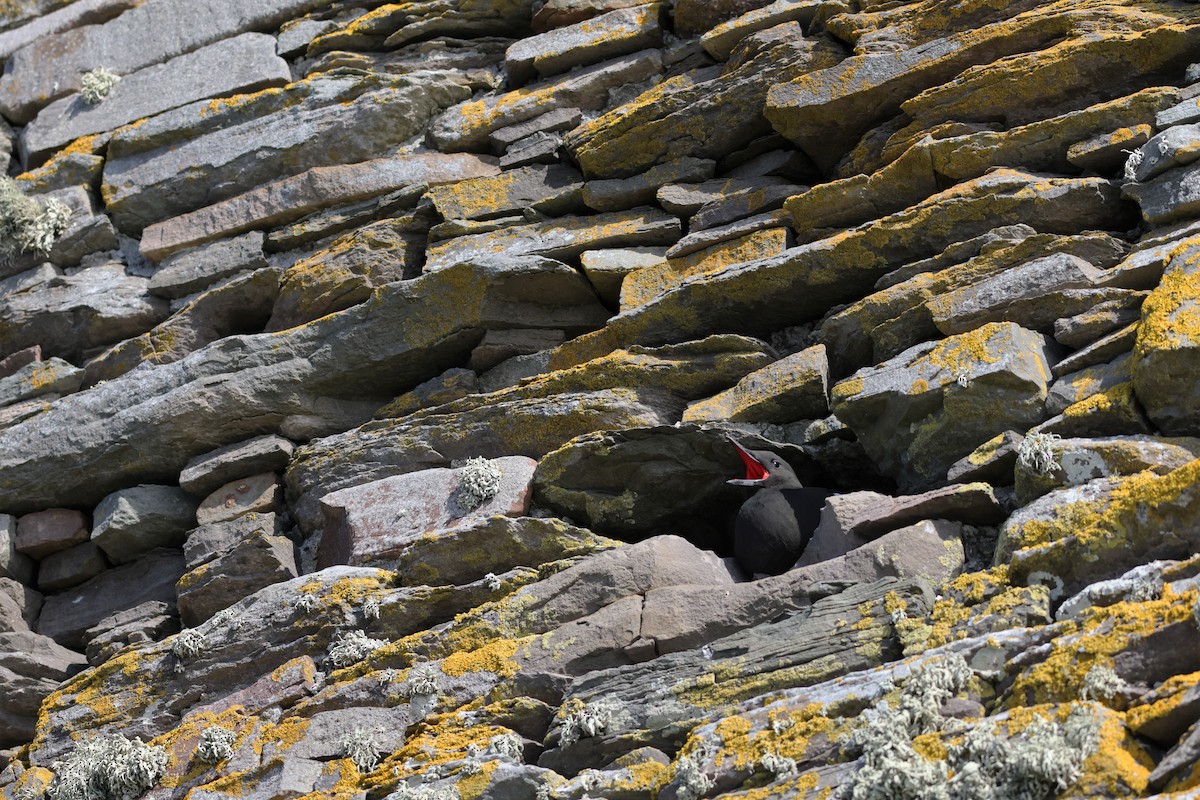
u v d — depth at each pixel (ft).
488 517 93.04
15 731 103.24
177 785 88.79
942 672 68.85
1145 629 65.31
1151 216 87.86
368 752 83.51
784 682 74.54
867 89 104.06
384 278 114.83
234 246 124.77
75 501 115.85
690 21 120.26
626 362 99.55
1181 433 77.77
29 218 131.34
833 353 95.91
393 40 132.57
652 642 81.15
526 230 112.78
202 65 138.62
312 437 112.06
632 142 112.57
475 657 85.35
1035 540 74.54
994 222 93.20
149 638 104.58
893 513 80.79
